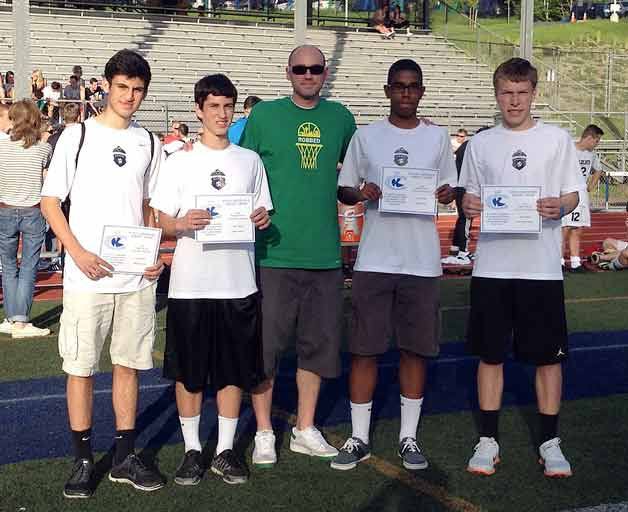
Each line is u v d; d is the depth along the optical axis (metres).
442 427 5.56
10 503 4.31
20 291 8.03
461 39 30.59
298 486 4.57
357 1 31.00
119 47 25.19
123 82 4.43
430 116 26.48
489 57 29.67
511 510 4.25
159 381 6.59
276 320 4.97
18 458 4.94
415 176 4.91
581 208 12.08
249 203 4.58
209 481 4.65
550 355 4.78
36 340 7.96
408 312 4.97
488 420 4.86
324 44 29.11
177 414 5.79
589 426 5.57
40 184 7.98
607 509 4.26
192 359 4.60
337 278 5.07
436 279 4.99
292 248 4.96
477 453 4.81
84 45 24.75
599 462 4.93
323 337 5.01
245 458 5.02
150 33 26.30
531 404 6.10
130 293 4.53
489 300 4.87
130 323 4.56
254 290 4.73
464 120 26.75
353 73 27.77
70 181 4.45
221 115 4.62
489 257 4.88
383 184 4.92
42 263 12.08
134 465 4.55
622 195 22.97
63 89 21.11
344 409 5.97
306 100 5.01
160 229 4.49
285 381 6.68
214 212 4.56
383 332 4.98
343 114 5.13
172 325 4.66
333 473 4.77
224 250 4.65
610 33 48.66
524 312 4.82
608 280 11.52
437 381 6.67
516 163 4.80
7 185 7.88
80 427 4.48
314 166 5.00
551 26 49.78
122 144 4.50
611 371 6.93
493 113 27.34
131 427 4.62
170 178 4.62
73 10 26.17
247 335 4.67
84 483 4.42
